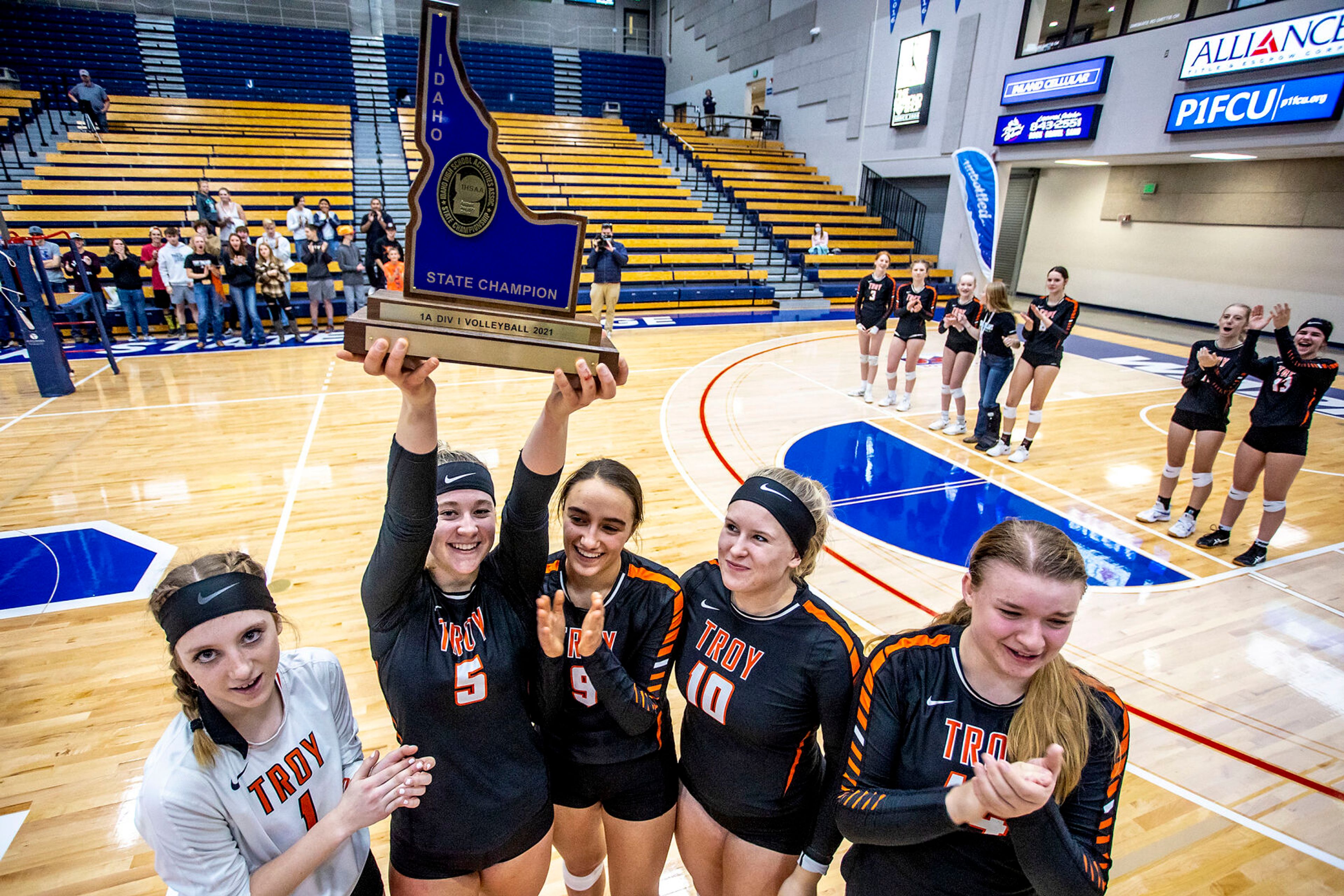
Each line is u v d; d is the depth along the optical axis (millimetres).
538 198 15164
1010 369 6418
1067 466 6301
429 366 1164
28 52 15953
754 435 6871
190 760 1247
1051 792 982
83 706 3074
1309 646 3721
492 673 1526
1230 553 4754
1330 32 8672
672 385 8555
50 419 6785
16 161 12898
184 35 17188
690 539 4672
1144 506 5512
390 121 18328
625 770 1766
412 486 1284
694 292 13867
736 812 1690
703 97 23672
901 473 6070
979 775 1037
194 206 12203
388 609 1436
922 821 1186
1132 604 4109
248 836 1328
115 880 2289
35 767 2740
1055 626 1173
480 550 1494
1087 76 11703
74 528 4656
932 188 15766
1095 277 14930
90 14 16453
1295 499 5703
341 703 1541
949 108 14523
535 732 1671
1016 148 13234
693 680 1707
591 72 22391
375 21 19812
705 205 16781
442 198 1144
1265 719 3176
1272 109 9398
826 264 15430
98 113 13516
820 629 1600
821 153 18703
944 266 15391
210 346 10062
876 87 16359
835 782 1547
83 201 12008
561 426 1381
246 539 4555
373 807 1263
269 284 9852
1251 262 12094
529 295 1195
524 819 1594
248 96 17891
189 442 6254
